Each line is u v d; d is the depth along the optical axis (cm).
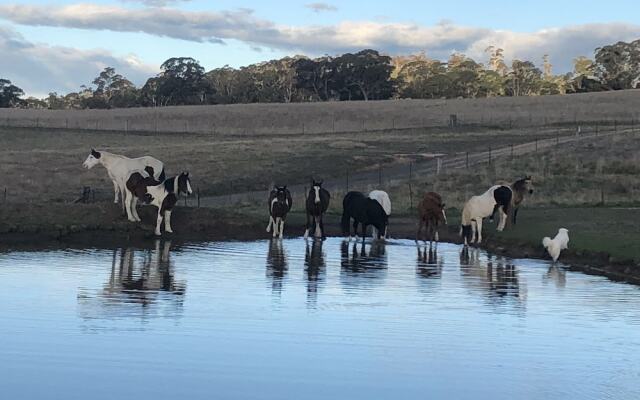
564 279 1698
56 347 982
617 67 13100
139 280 1531
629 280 1709
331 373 909
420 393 846
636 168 4203
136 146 6300
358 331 1120
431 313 1267
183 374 888
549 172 4212
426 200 2341
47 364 910
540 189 3803
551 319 1238
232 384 858
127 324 1120
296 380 879
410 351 1014
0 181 3978
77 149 5869
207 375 888
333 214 3152
